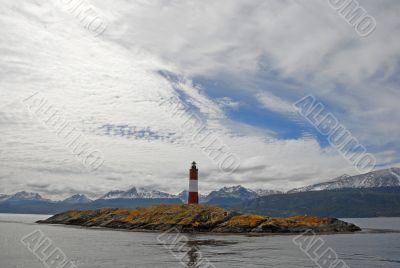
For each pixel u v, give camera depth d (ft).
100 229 498.69
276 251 266.77
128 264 212.23
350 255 257.96
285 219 466.70
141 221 490.08
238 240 340.80
